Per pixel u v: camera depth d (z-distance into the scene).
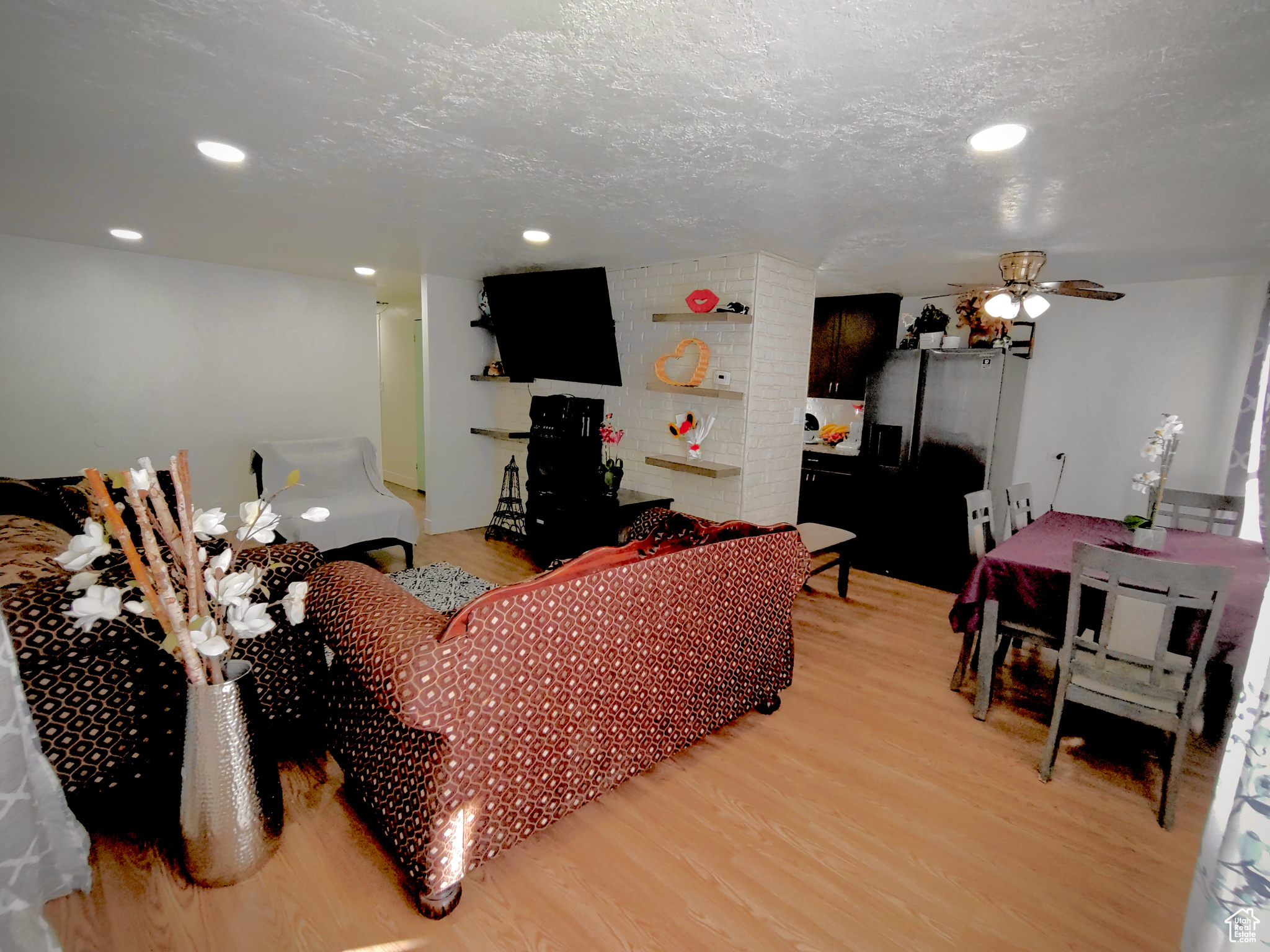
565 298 4.10
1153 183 2.03
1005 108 1.52
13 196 2.73
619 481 3.92
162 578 1.35
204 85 1.58
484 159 2.08
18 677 1.31
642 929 1.47
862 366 5.22
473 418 5.37
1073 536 2.90
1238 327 3.75
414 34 1.31
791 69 1.38
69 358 4.15
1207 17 1.10
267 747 1.60
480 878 1.62
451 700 1.39
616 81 1.48
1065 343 4.39
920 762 2.21
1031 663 3.08
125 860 1.62
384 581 1.83
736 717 2.34
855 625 3.48
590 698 1.73
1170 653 2.08
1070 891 1.64
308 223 3.10
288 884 1.56
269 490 4.27
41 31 1.32
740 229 2.91
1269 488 1.06
